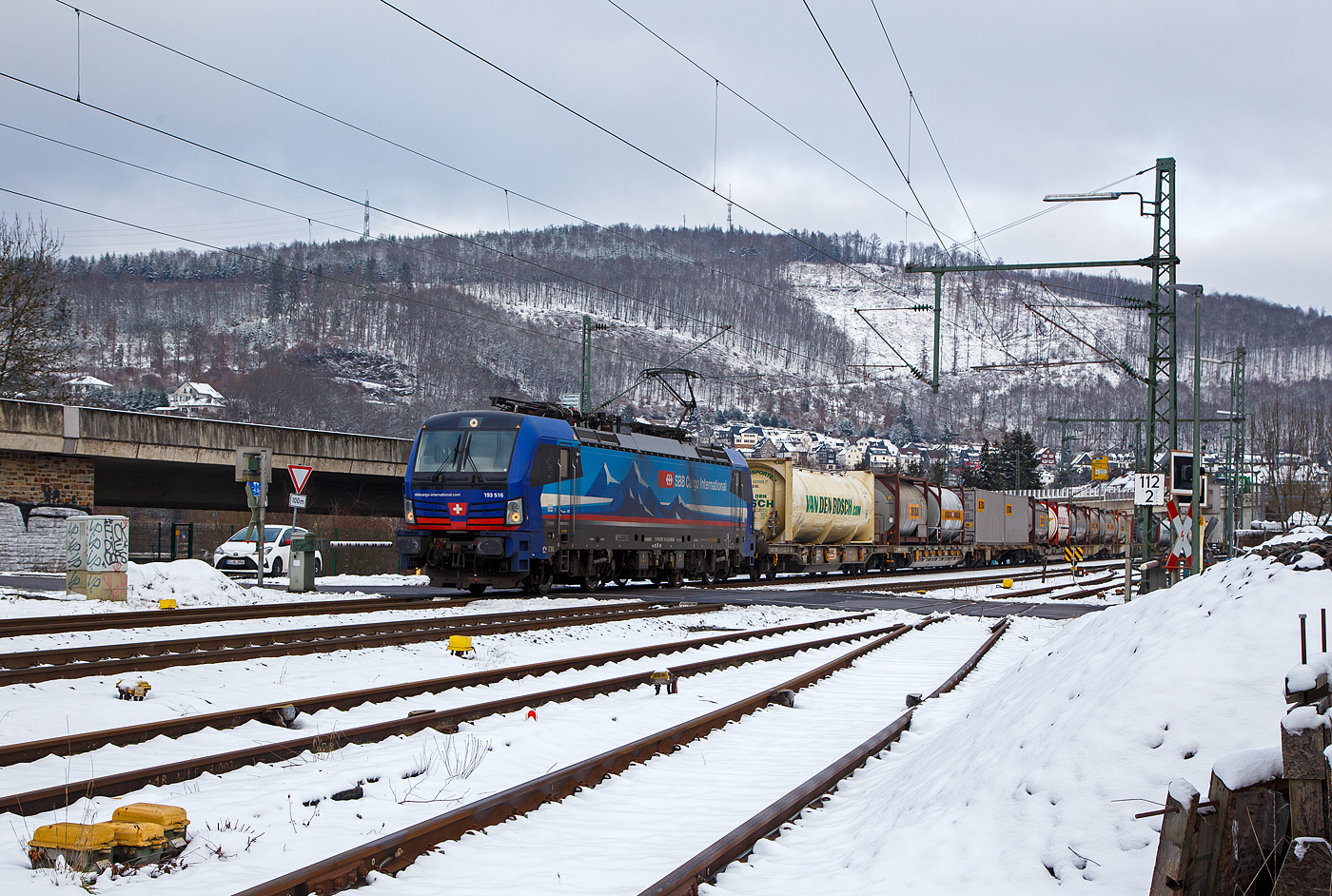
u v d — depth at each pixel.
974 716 7.72
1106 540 72.44
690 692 11.95
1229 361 55.41
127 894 5.00
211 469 35.06
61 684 10.64
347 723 9.41
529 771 7.95
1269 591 5.54
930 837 5.30
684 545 29.86
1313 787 3.78
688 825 6.66
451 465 23.19
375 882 5.23
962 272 27.16
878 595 29.56
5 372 36.47
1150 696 5.19
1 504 29.70
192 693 10.53
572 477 24.47
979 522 51.59
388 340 193.12
